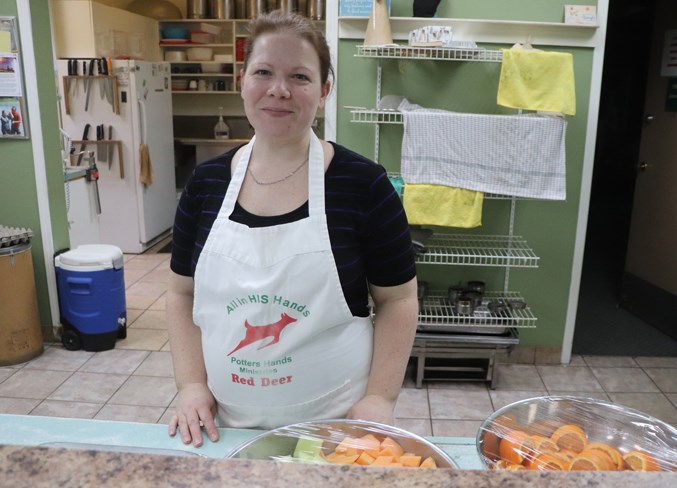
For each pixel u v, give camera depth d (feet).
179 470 1.78
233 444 3.47
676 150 11.53
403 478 1.75
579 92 9.45
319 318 3.51
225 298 3.58
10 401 9.02
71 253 10.67
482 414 8.82
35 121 10.21
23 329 10.16
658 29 12.16
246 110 3.48
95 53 15.72
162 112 17.54
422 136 8.79
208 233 3.64
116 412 8.75
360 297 3.69
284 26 3.37
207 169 3.78
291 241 3.49
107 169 16.22
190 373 3.97
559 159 8.77
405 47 8.70
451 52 8.98
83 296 10.44
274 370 3.59
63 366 10.16
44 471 1.76
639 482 1.73
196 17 19.70
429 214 8.99
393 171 9.75
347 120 9.61
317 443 3.00
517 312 10.11
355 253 3.57
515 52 8.54
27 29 9.86
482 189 8.86
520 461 2.88
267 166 3.59
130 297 13.38
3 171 10.44
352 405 3.77
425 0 8.96
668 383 9.85
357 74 9.45
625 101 19.67
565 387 9.66
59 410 8.78
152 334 11.47
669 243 11.75
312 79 3.40
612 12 19.21
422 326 9.41
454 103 9.53
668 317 11.78
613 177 20.68
